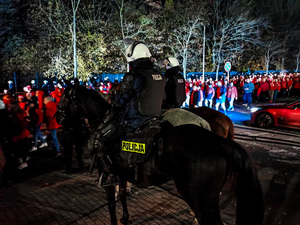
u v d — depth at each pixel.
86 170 6.54
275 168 6.62
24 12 29.62
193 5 27.89
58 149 7.77
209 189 2.70
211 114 4.66
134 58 3.26
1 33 28.25
